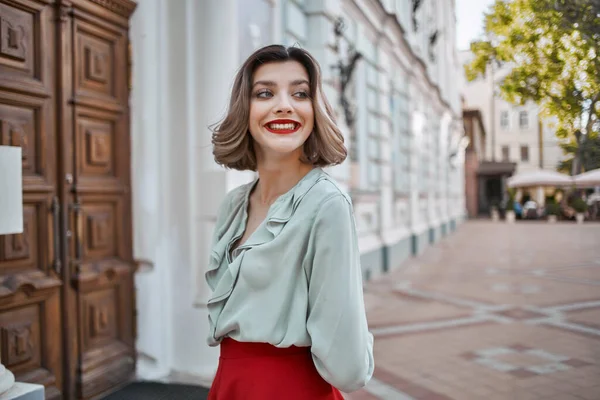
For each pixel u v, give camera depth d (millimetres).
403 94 11820
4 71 2594
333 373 1040
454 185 21688
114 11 3377
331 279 1042
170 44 3734
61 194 2961
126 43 3535
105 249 3352
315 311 1061
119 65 3475
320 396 1146
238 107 1227
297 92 1209
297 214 1101
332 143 1220
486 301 6316
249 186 1388
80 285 3053
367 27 8695
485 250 12695
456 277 8422
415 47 12547
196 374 3619
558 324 3090
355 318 1044
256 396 1117
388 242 9156
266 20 4566
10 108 2643
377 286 7656
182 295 3723
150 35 3570
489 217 29109
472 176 28547
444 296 6766
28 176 2744
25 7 2717
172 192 3752
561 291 3342
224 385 1165
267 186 1289
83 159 3143
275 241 1088
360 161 8281
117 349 3408
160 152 3688
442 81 17969
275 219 1121
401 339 4676
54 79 2928
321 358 1038
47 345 2852
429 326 5137
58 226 2934
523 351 3229
